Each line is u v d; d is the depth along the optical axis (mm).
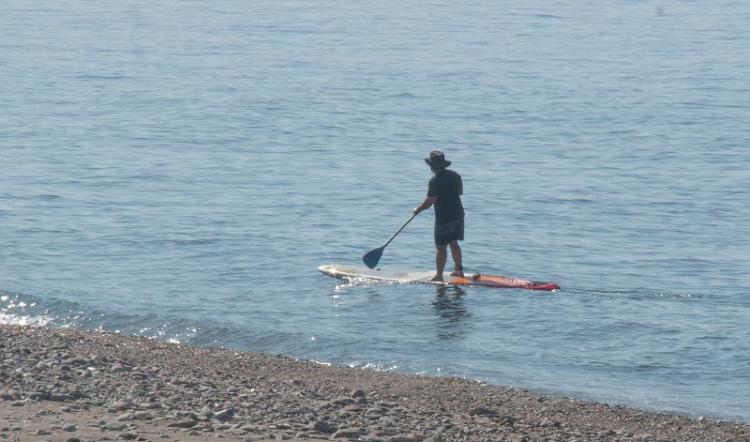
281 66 174125
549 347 47906
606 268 64625
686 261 66375
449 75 165125
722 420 38250
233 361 42188
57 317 51250
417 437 28656
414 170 96562
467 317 52250
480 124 124250
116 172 91562
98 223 72250
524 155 105688
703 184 91688
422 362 45312
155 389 33219
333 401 34344
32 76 156625
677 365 45594
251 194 84062
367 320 51594
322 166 97438
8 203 77562
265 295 56062
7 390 30859
